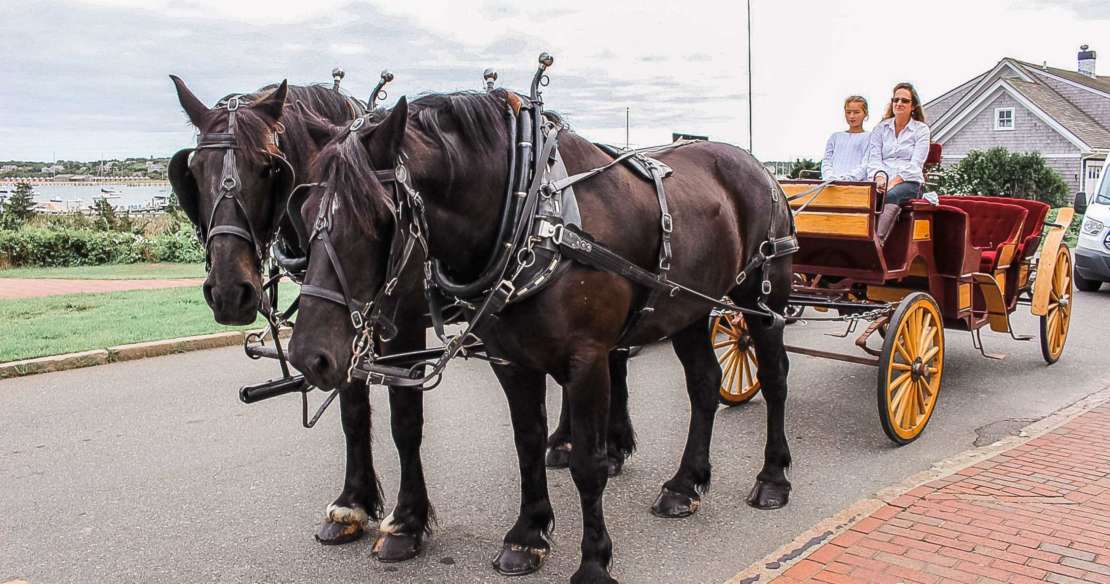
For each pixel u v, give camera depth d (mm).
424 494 4355
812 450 5805
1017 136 33500
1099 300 12508
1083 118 33906
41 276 16500
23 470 5559
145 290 13625
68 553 4312
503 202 3529
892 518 4395
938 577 3746
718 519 4676
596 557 3799
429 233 3396
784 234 5086
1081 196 12680
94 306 11852
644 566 4109
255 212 3799
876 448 5832
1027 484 4855
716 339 7719
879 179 6121
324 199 3031
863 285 7066
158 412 6930
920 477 5035
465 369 8477
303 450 5953
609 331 3736
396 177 3109
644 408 6938
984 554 3965
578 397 3668
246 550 4340
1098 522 4309
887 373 5578
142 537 4504
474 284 3521
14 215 21688
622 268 3707
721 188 4691
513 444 6012
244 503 4973
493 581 3990
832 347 9219
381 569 4121
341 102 4496
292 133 4027
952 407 6777
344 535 4418
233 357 9094
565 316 3568
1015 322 10539
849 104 7617
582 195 3707
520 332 3592
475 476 5367
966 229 6562
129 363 8797
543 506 4133
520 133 3629
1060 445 5578
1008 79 33000
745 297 4988
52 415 6844
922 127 6988
